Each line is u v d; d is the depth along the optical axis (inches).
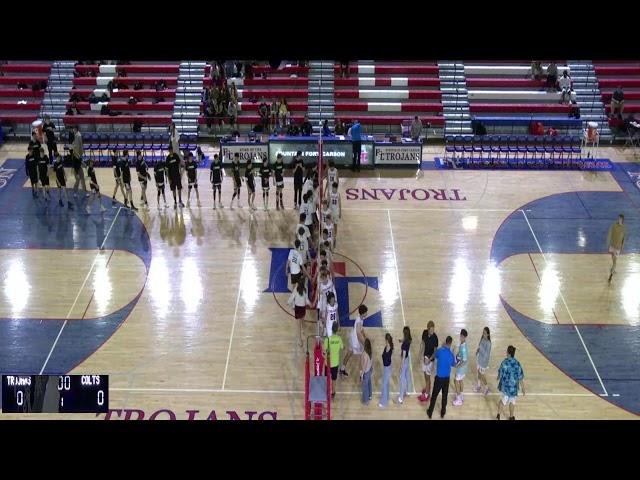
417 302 913.5
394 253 1009.5
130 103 1416.1
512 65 1467.8
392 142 1254.3
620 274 973.2
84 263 988.6
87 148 1325.0
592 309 906.7
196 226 1077.1
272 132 1378.0
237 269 976.9
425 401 765.9
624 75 1469.0
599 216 1107.3
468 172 1247.5
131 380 789.9
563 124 1371.8
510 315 894.4
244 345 842.8
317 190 1052.5
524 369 811.4
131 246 1026.1
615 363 822.5
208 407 753.6
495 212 1117.1
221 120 1380.4
